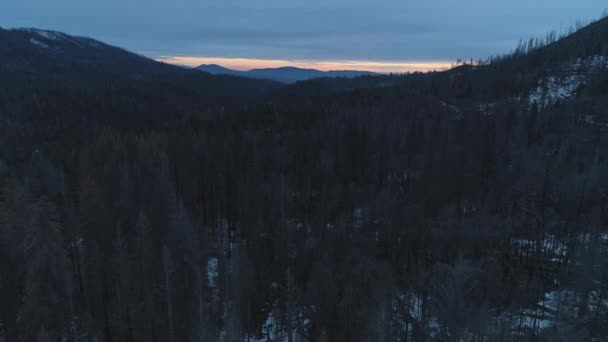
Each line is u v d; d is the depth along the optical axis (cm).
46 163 6388
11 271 3238
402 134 7981
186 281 3716
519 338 3062
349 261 4181
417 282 3719
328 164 7112
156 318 3359
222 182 6228
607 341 2869
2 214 3628
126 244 3731
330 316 3447
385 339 3047
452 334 2847
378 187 6544
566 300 3397
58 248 3359
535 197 5131
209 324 3438
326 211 5538
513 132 7400
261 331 3819
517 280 3750
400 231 4644
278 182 6141
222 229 5419
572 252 4059
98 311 3534
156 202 4606
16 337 3017
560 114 8038
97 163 6081
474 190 5703
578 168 5612
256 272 4272
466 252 4281
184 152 6850
